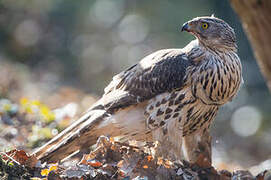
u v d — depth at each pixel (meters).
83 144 10.97
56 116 14.11
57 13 38.06
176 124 10.63
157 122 10.71
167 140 10.64
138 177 9.28
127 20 39.50
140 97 10.92
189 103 10.59
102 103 11.18
